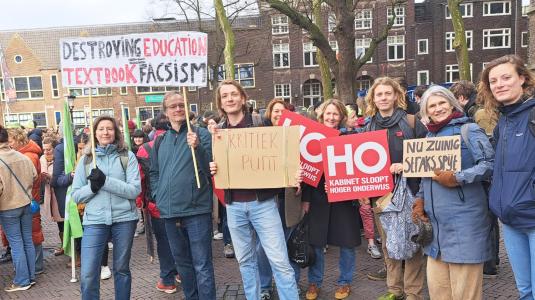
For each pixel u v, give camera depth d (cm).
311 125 387
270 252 342
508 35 3322
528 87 262
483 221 281
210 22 3198
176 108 373
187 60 366
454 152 287
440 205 288
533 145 250
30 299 465
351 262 410
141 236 724
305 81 3419
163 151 374
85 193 364
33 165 516
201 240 365
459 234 281
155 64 369
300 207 384
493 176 271
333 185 366
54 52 3616
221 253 593
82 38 373
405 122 360
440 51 3328
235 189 346
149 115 3434
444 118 298
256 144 335
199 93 3303
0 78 3566
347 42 1102
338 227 395
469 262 279
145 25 3638
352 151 362
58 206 604
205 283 366
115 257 376
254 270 357
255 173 335
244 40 3425
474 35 3347
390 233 345
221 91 356
